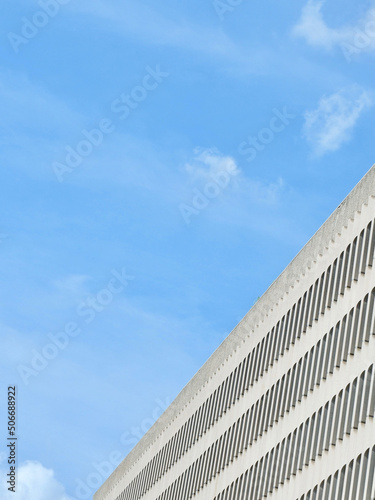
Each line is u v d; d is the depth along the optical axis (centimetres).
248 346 9206
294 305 8125
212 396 10094
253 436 8400
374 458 5888
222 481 9000
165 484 11244
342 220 7400
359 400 6312
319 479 6644
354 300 6838
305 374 7475
